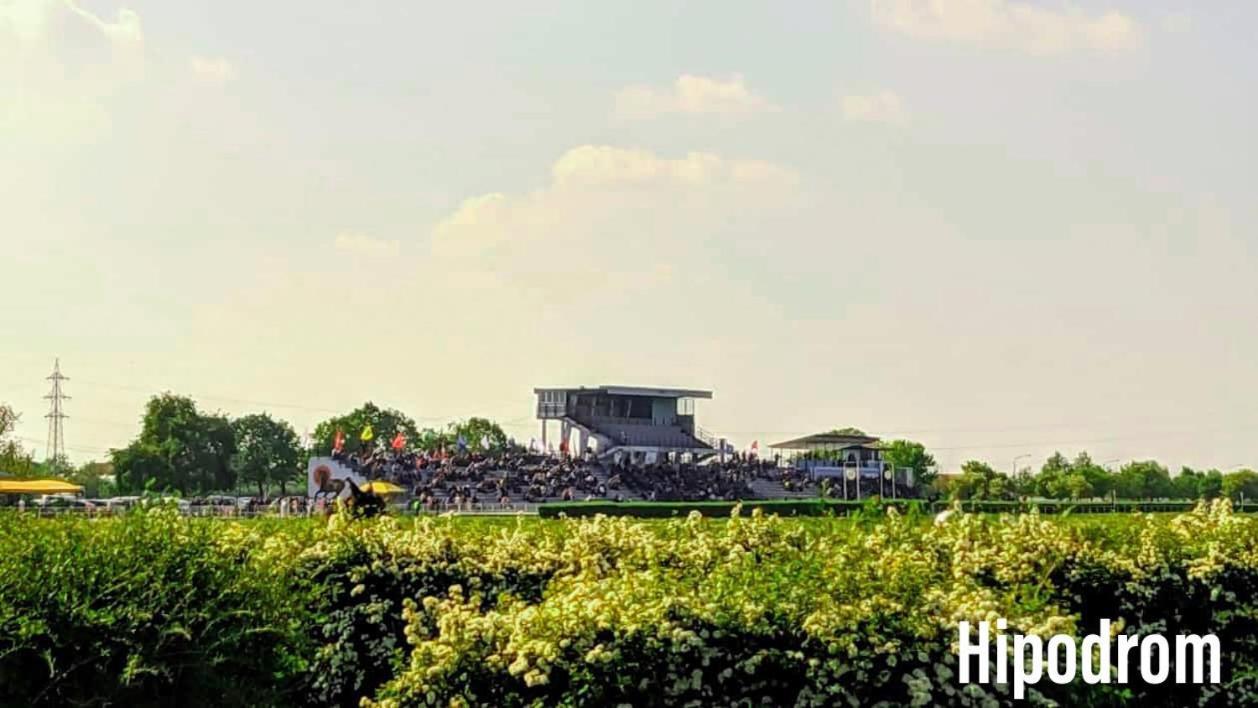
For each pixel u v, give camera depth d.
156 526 12.87
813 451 142.25
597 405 148.75
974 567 16.88
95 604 11.73
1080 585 17.42
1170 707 17.09
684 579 13.68
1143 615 17.48
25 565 11.68
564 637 11.98
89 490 148.88
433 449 148.00
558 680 11.95
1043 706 12.12
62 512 14.09
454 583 17.44
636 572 14.12
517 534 18.50
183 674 12.16
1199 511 21.52
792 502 76.19
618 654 11.77
